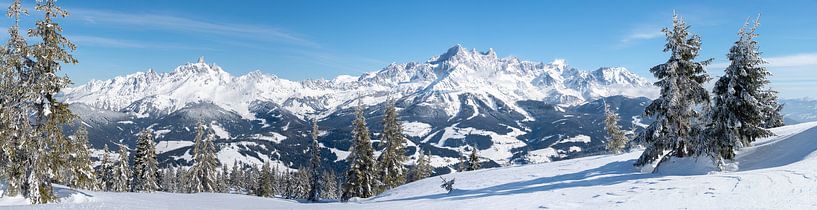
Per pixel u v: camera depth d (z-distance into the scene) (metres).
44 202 24.44
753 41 26.84
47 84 23.67
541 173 37.44
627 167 33.03
